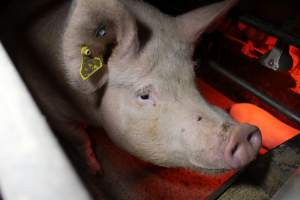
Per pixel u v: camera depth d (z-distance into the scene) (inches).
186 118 24.9
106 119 30.2
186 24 29.2
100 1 21.1
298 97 47.3
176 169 39.3
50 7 34.3
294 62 48.8
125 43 24.9
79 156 37.4
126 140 29.4
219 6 30.1
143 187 37.1
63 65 30.1
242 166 24.1
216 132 23.6
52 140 10.0
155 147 27.2
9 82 11.4
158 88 25.8
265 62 40.6
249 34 49.4
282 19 37.1
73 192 9.0
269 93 47.6
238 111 42.7
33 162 9.5
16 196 8.9
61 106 34.1
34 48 32.9
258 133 24.1
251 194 25.1
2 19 35.6
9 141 9.9
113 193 35.9
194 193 37.2
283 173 25.6
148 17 28.2
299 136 27.3
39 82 33.1
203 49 43.8
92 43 23.6
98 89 28.2
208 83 50.8
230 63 50.9
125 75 26.3
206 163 24.5
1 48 12.9
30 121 10.4
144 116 26.6
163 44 27.0
